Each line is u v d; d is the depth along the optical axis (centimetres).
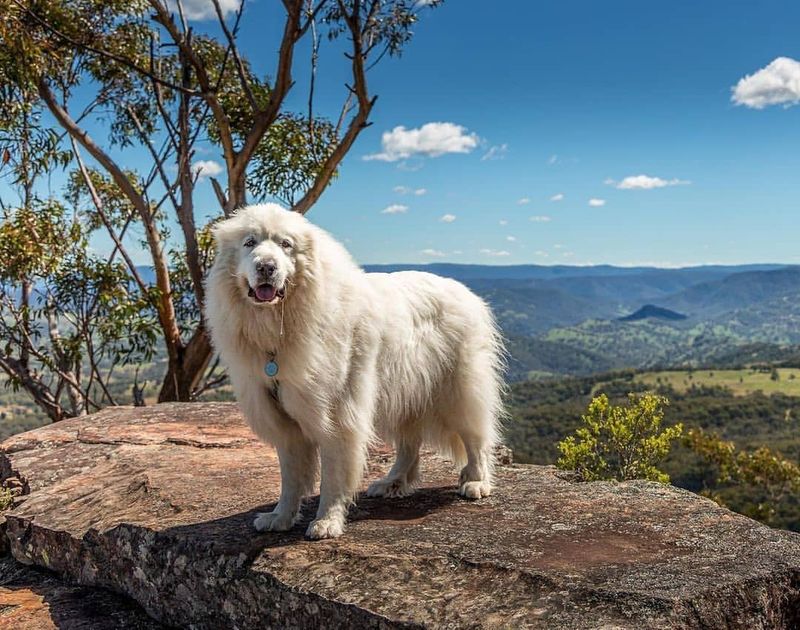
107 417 452
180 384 723
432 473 309
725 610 175
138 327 696
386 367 241
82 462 361
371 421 233
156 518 254
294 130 739
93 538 257
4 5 587
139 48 745
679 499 255
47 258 688
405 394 250
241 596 209
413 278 262
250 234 210
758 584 183
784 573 190
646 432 429
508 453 360
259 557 212
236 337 214
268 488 286
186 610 224
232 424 424
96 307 720
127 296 713
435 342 257
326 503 225
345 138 666
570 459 426
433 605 179
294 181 741
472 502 259
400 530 227
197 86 747
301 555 210
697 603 171
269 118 661
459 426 267
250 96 678
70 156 707
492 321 280
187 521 247
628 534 220
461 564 197
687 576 184
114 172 683
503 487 280
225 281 214
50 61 661
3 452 395
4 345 748
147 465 332
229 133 666
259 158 730
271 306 208
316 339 212
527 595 179
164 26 636
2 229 675
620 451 423
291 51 640
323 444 223
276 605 200
